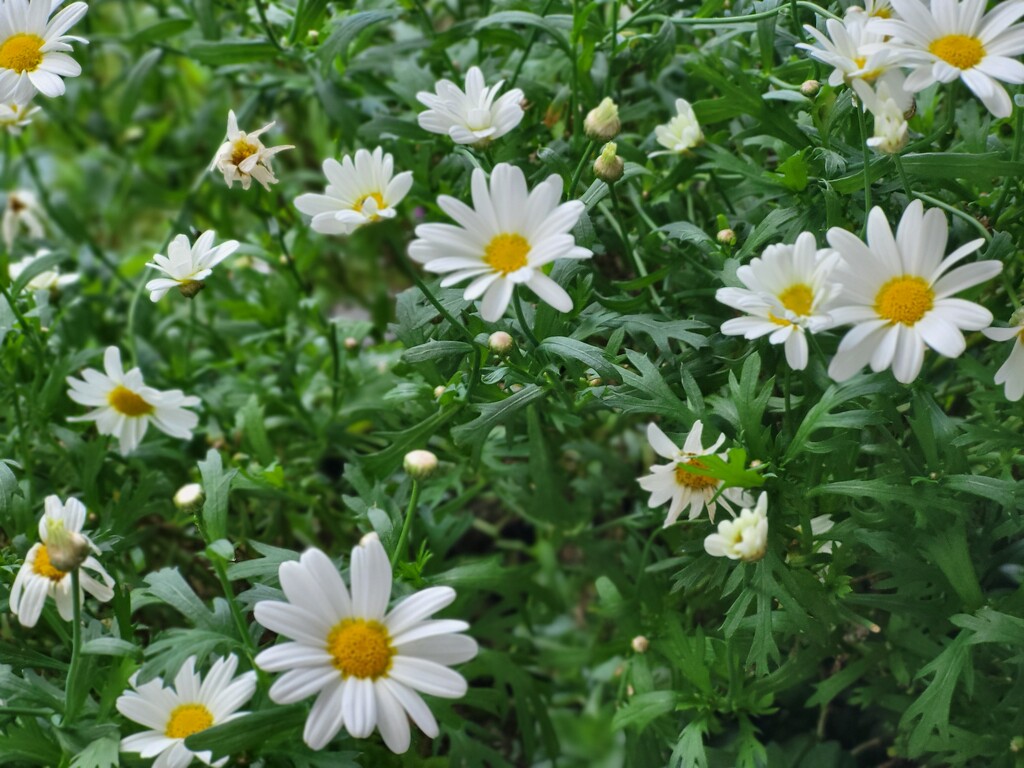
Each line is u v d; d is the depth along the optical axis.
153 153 0.98
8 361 0.66
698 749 0.59
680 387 0.61
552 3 0.67
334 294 0.91
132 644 0.57
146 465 0.69
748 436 0.58
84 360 0.66
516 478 0.67
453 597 0.55
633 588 0.66
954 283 0.54
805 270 0.54
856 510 0.58
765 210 0.62
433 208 0.67
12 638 0.65
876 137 0.55
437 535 0.64
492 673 0.64
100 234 1.03
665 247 0.65
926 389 0.58
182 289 0.59
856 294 0.54
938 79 0.55
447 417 0.61
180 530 0.71
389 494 0.67
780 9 0.62
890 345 0.54
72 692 0.57
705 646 0.61
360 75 0.71
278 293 0.73
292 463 0.71
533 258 0.54
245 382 0.71
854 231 0.60
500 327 0.60
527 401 0.59
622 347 0.63
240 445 0.71
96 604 0.64
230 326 0.74
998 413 0.61
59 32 0.60
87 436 0.69
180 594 0.58
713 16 0.67
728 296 0.55
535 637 0.73
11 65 0.60
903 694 0.63
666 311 0.62
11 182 0.94
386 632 0.54
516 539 0.77
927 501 0.57
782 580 0.59
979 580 0.59
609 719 0.70
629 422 0.73
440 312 0.59
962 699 0.60
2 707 0.57
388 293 0.90
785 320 0.55
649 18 0.64
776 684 0.61
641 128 0.70
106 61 1.09
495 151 0.63
